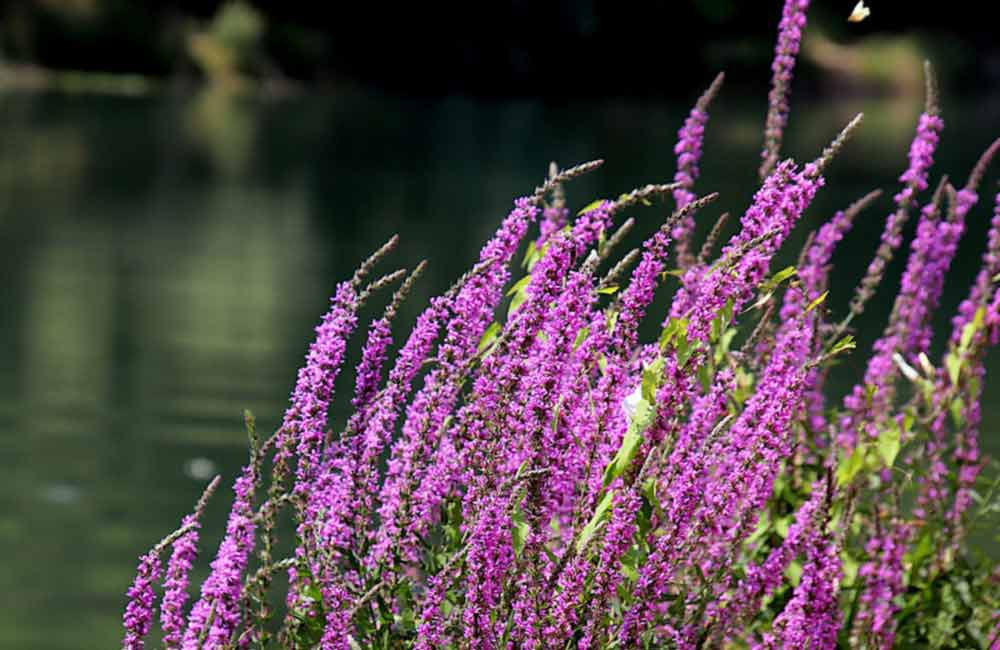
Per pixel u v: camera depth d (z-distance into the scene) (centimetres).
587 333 443
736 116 7231
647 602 426
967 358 597
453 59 8425
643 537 442
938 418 600
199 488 1222
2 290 2150
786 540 474
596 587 418
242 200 3378
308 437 435
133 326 1919
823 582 470
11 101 5803
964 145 5512
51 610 945
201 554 1048
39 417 1427
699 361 430
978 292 619
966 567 585
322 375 436
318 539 440
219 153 4384
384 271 2452
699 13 9100
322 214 3206
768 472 441
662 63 8894
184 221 2989
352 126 5681
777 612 550
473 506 438
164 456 1311
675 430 469
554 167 547
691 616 459
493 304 456
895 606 556
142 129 4997
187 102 6425
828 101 8681
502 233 450
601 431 439
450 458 454
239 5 7962
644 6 8850
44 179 3547
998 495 609
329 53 8206
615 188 3822
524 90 8519
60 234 2720
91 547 1068
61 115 5338
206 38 7762
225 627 417
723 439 457
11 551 1049
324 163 4269
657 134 5922
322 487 455
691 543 440
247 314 2028
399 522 452
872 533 574
